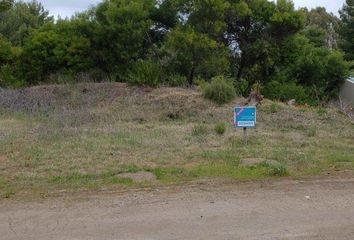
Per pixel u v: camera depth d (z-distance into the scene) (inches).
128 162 355.9
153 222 230.1
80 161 357.4
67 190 287.6
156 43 845.2
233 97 648.4
